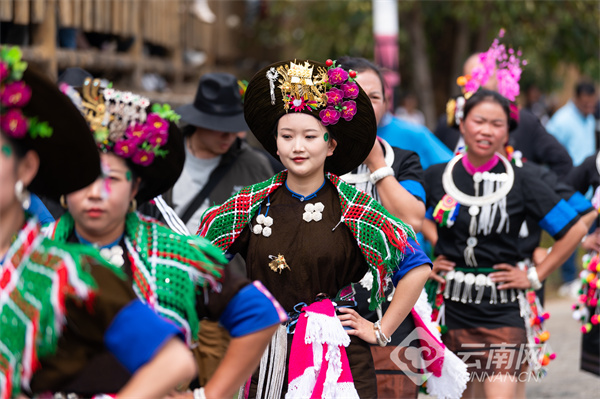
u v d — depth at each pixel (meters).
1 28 11.81
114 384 4.35
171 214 5.60
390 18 17.42
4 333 4.02
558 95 33.41
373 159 7.18
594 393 10.80
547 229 8.37
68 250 4.09
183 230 5.55
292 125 5.95
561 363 12.29
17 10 11.38
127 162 4.68
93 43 15.04
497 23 22.39
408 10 22.70
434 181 8.64
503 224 8.35
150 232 4.79
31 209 6.68
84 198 4.52
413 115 24.62
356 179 7.39
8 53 4.05
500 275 8.34
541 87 25.30
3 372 3.99
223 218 6.15
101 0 13.97
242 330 4.75
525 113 12.44
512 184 8.38
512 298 8.41
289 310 6.02
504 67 9.45
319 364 5.89
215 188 8.70
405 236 5.96
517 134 12.28
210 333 5.24
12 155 4.09
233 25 22.36
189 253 4.74
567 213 8.30
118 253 4.73
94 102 4.63
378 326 6.16
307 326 5.90
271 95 6.02
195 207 8.61
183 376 4.11
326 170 6.43
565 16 22.22
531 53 22.56
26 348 3.98
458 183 8.50
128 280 4.61
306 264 5.93
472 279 8.41
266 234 6.03
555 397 10.66
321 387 5.88
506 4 21.64
